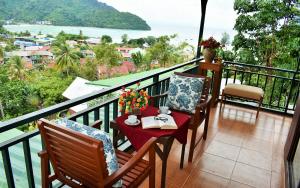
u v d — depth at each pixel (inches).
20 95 530.9
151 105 106.2
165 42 682.8
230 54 350.3
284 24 341.7
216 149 109.7
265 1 326.3
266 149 112.6
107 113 85.9
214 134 125.5
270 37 346.3
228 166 96.7
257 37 354.9
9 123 48.8
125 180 59.6
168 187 82.7
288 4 327.9
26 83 554.9
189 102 109.0
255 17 339.9
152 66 700.0
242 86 159.2
